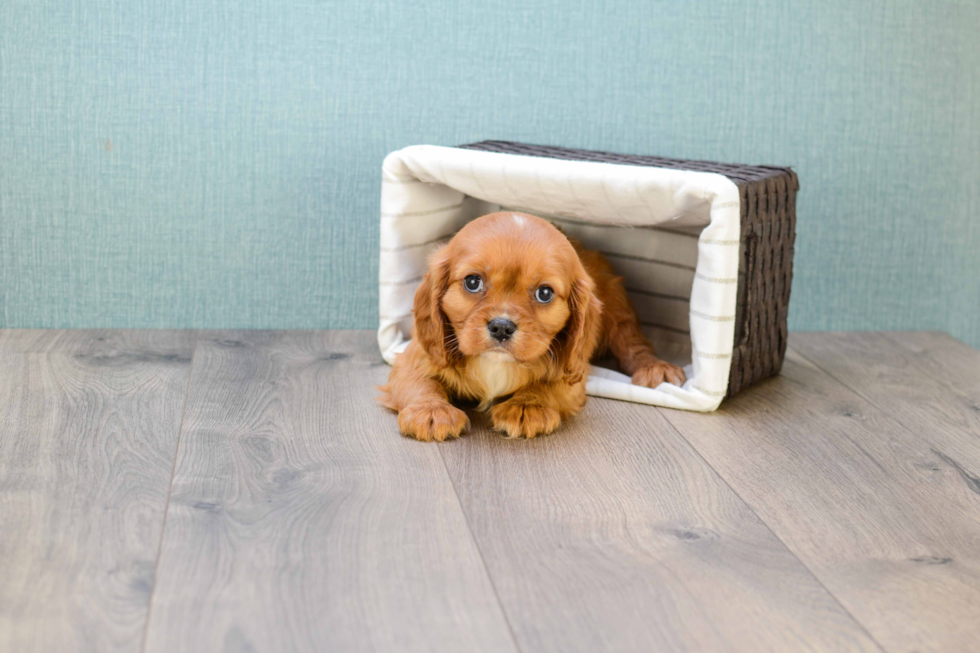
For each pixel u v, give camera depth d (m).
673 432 1.78
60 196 2.26
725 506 1.47
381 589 1.17
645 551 1.31
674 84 2.42
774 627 1.13
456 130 2.38
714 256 1.80
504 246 1.65
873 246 2.58
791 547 1.34
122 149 2.26
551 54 2.37
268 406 1.82
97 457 1.54
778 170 2.06
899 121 2.51
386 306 2.10
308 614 1.11
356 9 2.27
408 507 1.41
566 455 1.65
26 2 2.14
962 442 1.79
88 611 1.09
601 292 2.11
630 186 1.84
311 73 2.29
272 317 2.42
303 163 2.33
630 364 2.11
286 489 1.45
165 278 2.35
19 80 2.18
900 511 1.47
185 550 1.24
